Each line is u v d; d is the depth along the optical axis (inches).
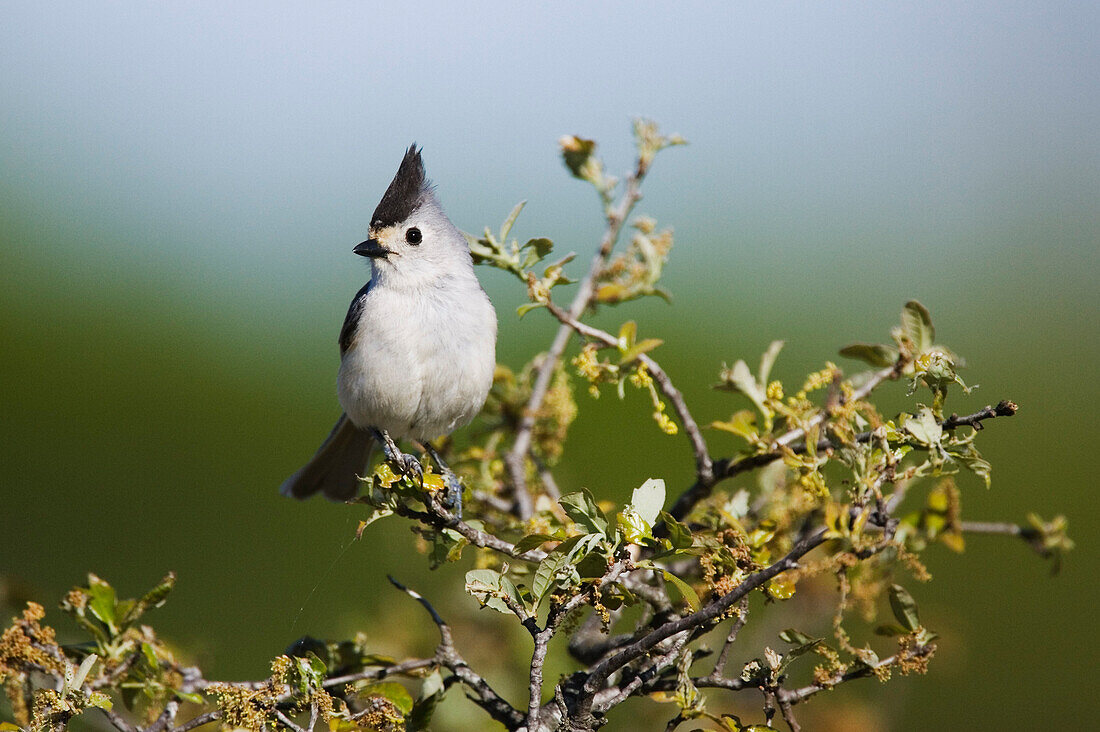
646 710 290.5
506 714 220.8
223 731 205.0
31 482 543.5
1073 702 438.9
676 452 506.9
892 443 211.0
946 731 434.6
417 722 223.3
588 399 520.4
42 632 212.1
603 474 495.8
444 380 314.7
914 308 244.2
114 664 214.4
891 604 219.8
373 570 465.7
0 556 488.1
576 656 248.2
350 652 236.5
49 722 200.7
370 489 228.4
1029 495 562.3
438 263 318.3
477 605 286.4
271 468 577.0
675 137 299.9
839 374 239.9
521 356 566.9
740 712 280.7
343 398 327.6
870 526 242.4
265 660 421.4
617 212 298.7
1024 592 491.5
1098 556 517.7
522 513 291.6
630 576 237.8
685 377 585.9
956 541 251.0
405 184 323.9
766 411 246.4
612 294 291.3
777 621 287.9
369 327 315.9
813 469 215.8
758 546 231.0
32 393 601.0
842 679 206.2
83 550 499.5
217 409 610.5
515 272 278.8
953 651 314.7
